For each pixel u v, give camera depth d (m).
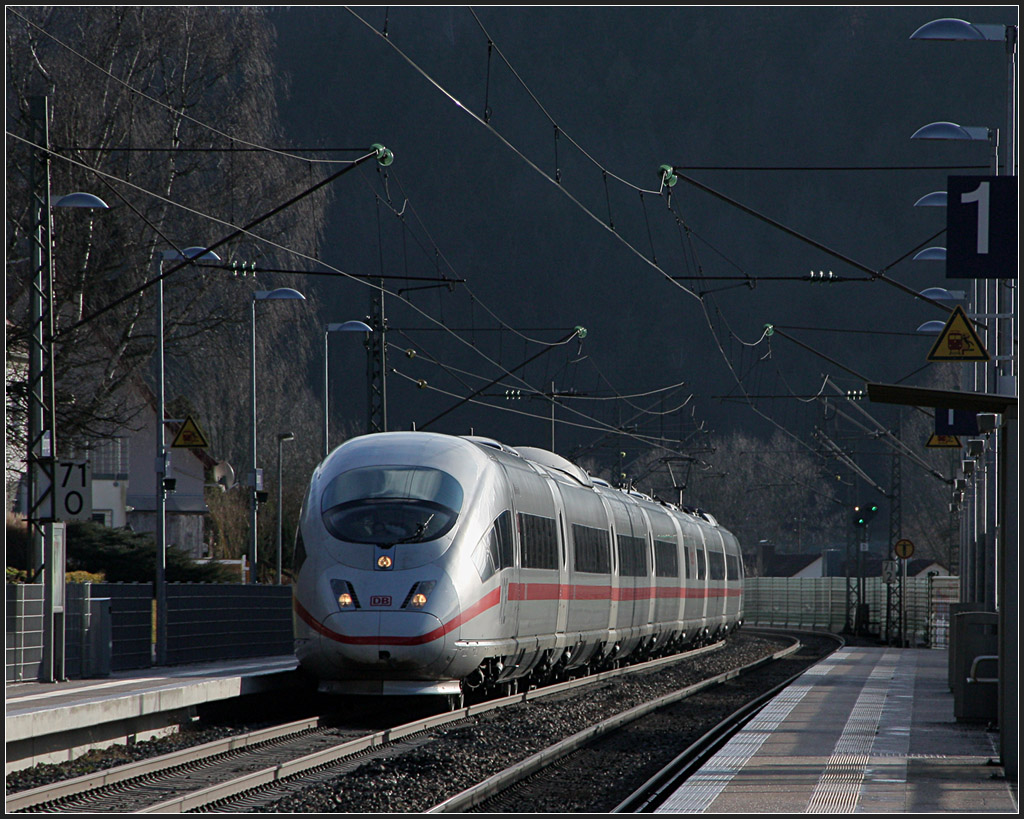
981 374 117.88
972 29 80.62
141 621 83.25
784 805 36.38
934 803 36.69
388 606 61.03
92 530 144.38
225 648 95.06
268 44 170.12
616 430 175.38
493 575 66.50
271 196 166.75
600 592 94.81
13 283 143.12
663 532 128.12
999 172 89.81
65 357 141.50
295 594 63.88
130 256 153.38
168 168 158.25
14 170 147.25
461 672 63.66
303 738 57.41
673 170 75.69
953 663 79.81
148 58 159.38
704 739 59.41
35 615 71.50
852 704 70.00
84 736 52.50
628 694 85.88
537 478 80.81
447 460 67.44
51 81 147.88
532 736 60.12
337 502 64.75
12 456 135.25
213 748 50.94
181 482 196.50
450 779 45.91
